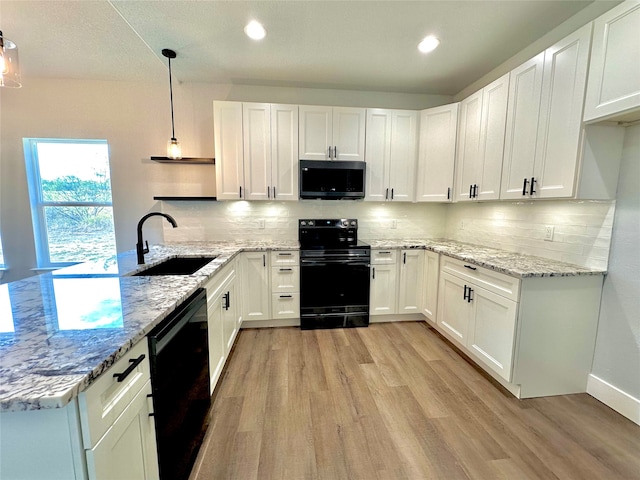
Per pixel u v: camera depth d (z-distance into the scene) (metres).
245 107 2.83
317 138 2.93
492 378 2.12
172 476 1.12
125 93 3.02
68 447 0.67
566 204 2.04
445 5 1.80
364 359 2.38
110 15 1.95
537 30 2.07
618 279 1.76
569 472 1.37
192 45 2.27
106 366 0.73
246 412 1.76
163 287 1.39
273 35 2.13
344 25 2.01
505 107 2.21
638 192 1.64
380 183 3.08
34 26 2.06
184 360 1.24
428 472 1.37
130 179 3.11
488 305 2.08
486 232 2.87
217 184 2.87
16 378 0.65
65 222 3.23
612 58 1.49
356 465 1.41
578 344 1.90
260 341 2.69
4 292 1.31
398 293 3.08
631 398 1.70
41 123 2.96
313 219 3.29
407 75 2.83
